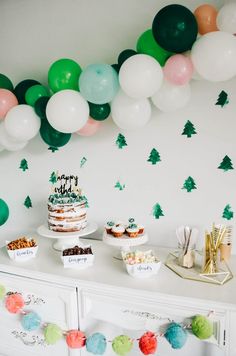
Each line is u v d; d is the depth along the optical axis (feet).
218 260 4.47
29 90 5.17
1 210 5.87
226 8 3.97
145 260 4.45
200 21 4.14
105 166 5.89
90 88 4.28
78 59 5.86
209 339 3.84
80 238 6.18
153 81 4.00
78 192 5.66
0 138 5.40
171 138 5.35
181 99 4.48
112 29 5.54
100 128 5.80
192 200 5.35
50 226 5.32
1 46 6.46
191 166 5.28
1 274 5.01
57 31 5.94
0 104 5.01
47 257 5.24
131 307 4.17
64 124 4.49
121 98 4.49
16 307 4.66
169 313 3.97
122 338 4.09
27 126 4.91
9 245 5.18
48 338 4.43
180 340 3.73
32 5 6.05
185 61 4.10
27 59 6.27
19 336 5.10
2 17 6.33
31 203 6.66
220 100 4.96
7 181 6.82
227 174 5.07
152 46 4.30
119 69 4.51
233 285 4.13
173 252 5.22
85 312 4.47
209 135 5.10
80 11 5.71
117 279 4.39
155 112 5.38
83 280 4.39
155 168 5.52
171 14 3.82
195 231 4.62
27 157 6.53
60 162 6.25
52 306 4.70
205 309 3.80
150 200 5.64
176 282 4.26
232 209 5.10
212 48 3.71
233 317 3.71
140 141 5.56
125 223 5.54
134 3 5.32
